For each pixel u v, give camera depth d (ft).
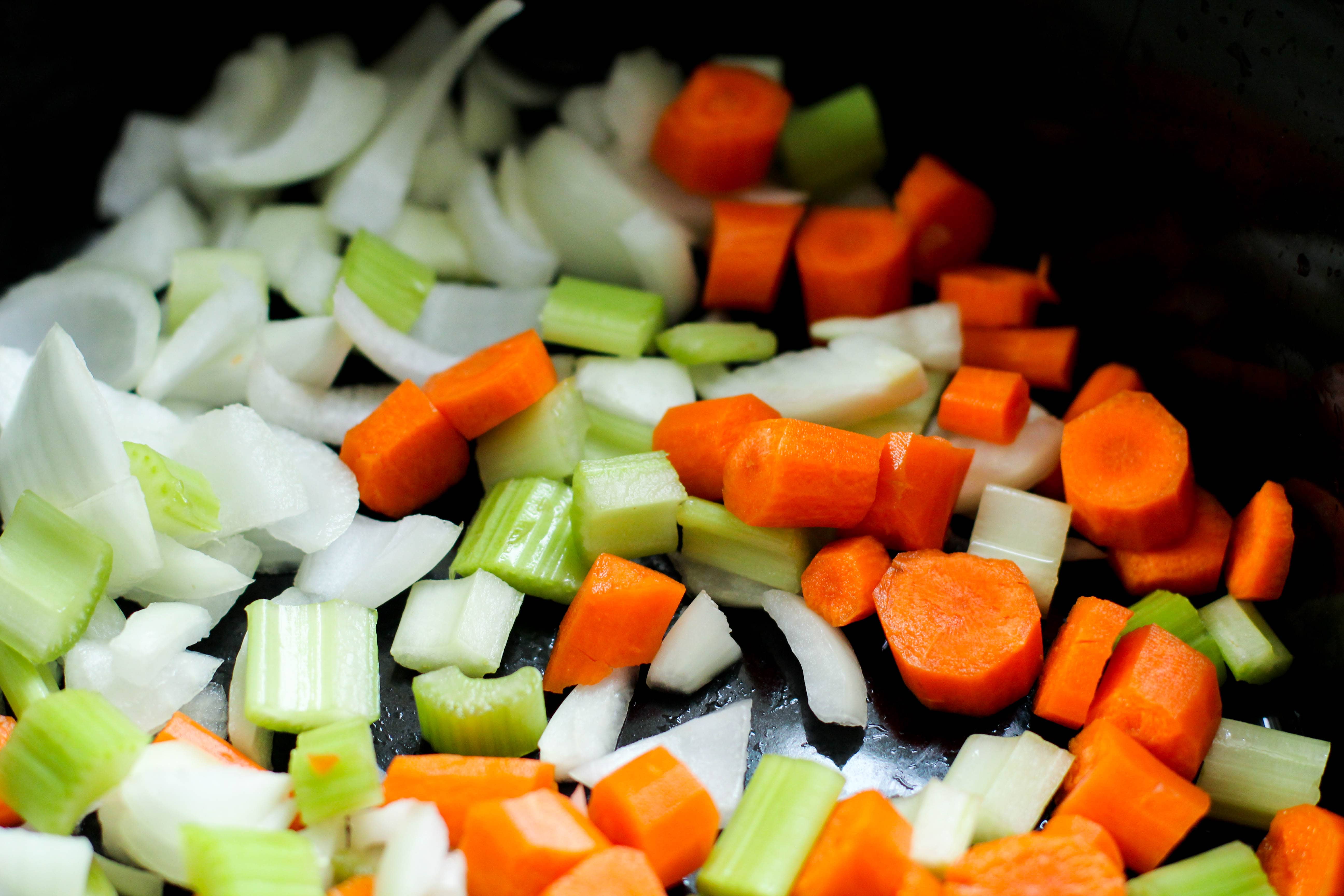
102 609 1.12
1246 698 1.14
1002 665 1.10
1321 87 1.09
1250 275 1.16
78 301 1.25
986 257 1.34
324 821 1.05
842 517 1.14
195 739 1.07
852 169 1.35
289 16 1.34
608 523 1.14
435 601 1.14
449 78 1.32
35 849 1.02
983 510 1.19
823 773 1.06
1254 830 1.09
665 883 1.06
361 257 1.26
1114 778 1.06
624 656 1.12
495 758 1.07
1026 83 1.27
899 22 1.31
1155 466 1.16
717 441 1.17
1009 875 1.03
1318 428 1.13
